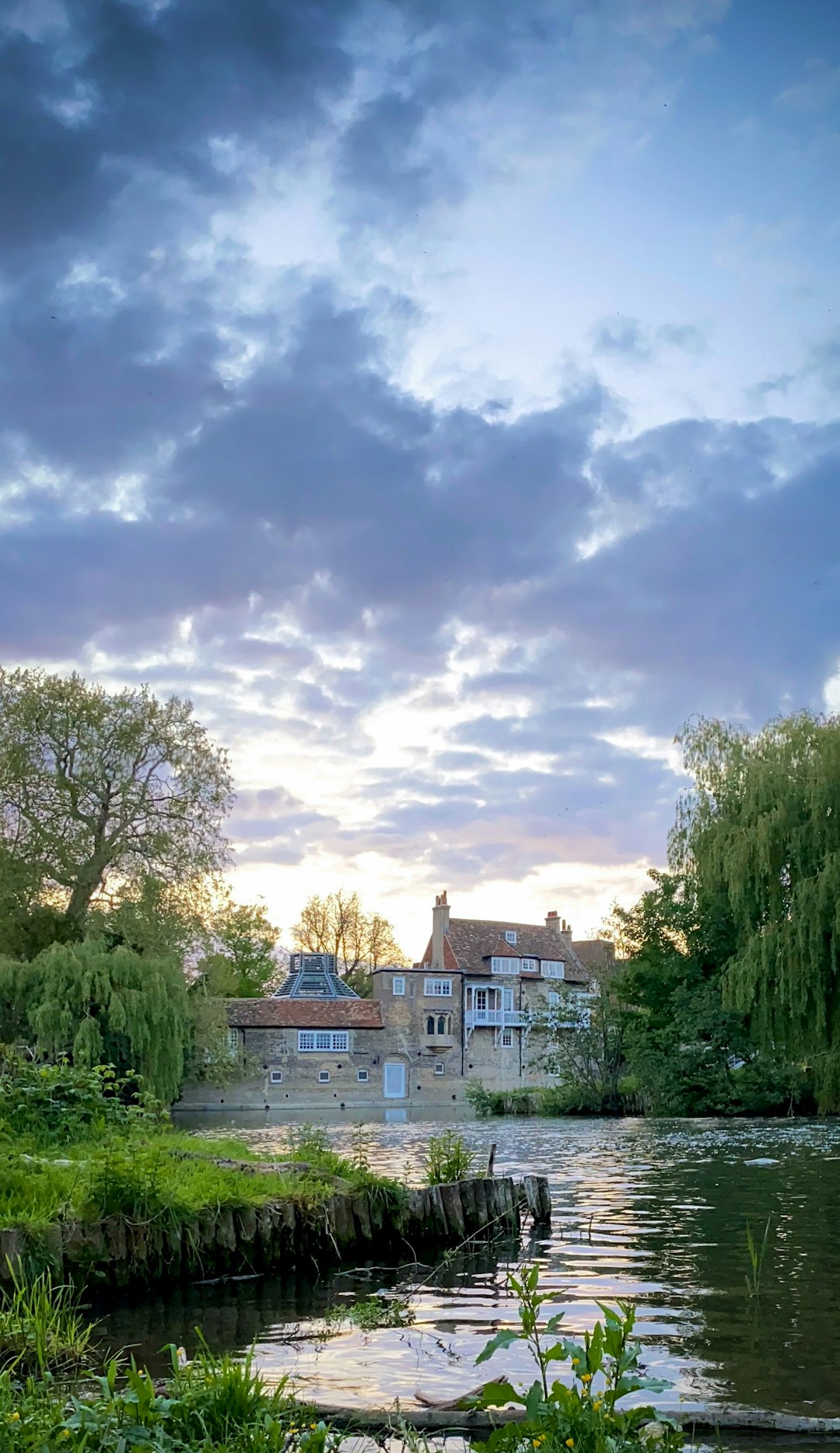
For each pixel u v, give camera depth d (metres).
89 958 41.12
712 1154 25.91
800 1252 12.77
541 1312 9.95
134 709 47.56
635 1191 18.92
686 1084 42.88
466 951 85.38
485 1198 14.02
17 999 41.00
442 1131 36.56
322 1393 7.62
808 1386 7.71
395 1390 7.71
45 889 46.62
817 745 37.62
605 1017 50.66
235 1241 11.66
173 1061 41.41
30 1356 8.04
